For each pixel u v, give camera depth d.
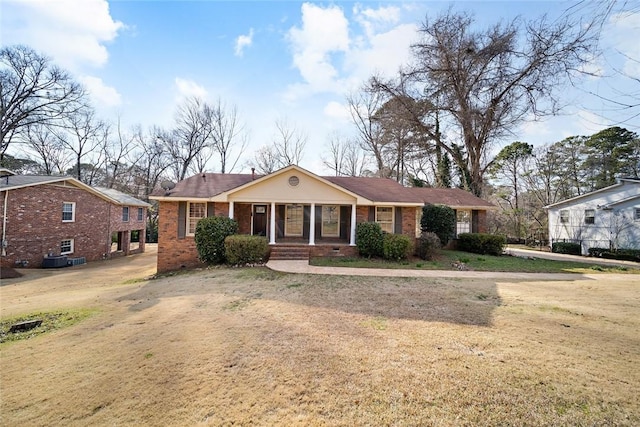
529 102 18.05
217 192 13.12
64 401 3.05
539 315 5.35
